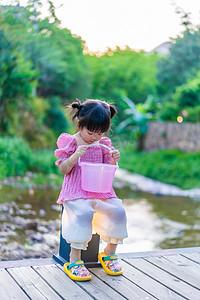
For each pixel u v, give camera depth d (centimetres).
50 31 1455
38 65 1462
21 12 1172
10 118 1198
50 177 980
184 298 239
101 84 2472
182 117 1505
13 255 427
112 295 238
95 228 272
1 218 575
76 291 241
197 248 334
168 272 278
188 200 848
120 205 269
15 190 789
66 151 270
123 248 490
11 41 1078
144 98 2522
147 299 235
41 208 659
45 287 244
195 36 1848
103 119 255
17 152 1034
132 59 2656
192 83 1560
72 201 260
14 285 246
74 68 1827
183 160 1239
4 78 1074
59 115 1491
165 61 1984
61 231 288
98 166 250
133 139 1727
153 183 1068
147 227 602
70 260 266
